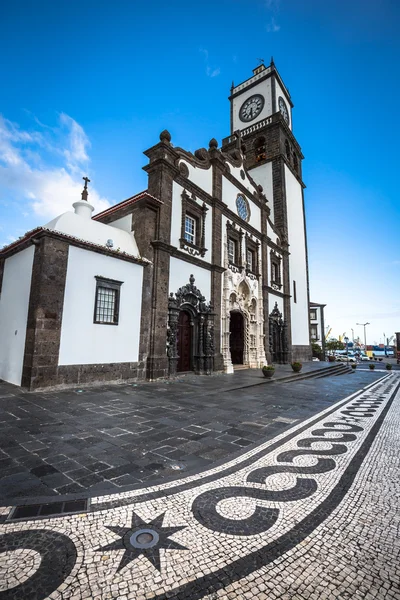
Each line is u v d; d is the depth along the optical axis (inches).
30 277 401.1
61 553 95.7
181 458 178.1
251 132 1254.3
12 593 79.2
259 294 882.1
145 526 111.4
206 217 680.4
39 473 152.9
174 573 88.3
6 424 232.4
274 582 85.7
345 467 169.3
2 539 102.1
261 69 1352.1
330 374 826.8
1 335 457.1
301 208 1359.5
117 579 85.4
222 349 684.1
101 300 445.1
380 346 5019.7
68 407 292.2
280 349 1009.5
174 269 573.0
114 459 173.3
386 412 323.9
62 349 387.5
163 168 556.4
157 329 515.2
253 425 254.8
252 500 132.0
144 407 306.7
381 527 112.8
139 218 535.5
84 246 420.2
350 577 87.7
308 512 122.9
